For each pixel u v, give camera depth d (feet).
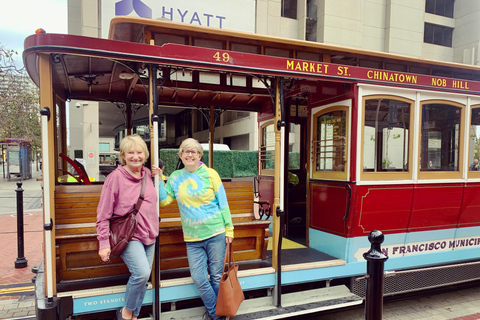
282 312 9.24
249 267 9.99
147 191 7.72
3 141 59.47
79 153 47.57
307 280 10.32
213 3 37.78
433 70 13.34
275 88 9.71
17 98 40.42
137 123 17.37
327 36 49.19
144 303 8.42
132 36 10.01
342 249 11.04
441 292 14.52
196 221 8.23
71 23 40.45
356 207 10.68
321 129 12.25
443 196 12.27
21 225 16.16
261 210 16.21
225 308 7.89
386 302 13.34
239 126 45.83
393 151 11.37
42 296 8.08
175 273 9.45
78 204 8.84
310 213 12.74
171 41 9.62
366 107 10.77
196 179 8.35
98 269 8.92
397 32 53.72
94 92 13.99
